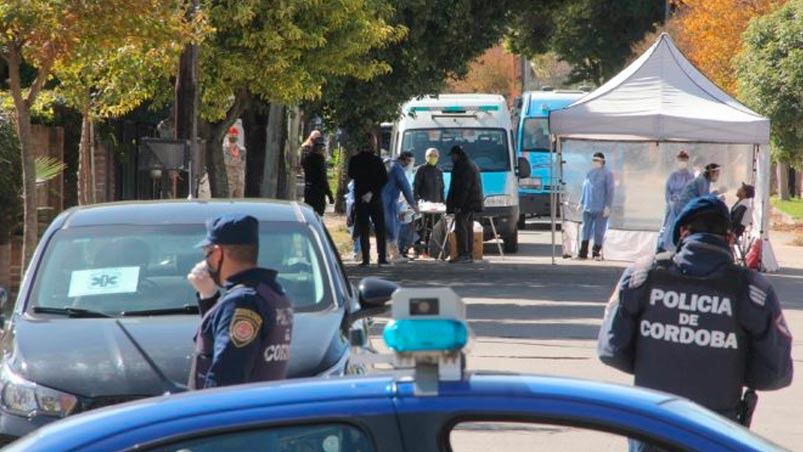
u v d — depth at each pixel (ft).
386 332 38.17
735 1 418.92
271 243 85.30
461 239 237.45
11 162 168.35
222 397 39.22
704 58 427.74
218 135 210.38
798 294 196.24
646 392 40.88
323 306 80.28
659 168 253.03
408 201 235.40
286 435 37.63
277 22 183.83
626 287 62.59
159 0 129.70
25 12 120.37
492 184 272.72
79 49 128.26
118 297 81.35
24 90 184.55
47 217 180.55
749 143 223.10
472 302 176.45
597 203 249.14
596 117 224.94
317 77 195.62
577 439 39.47
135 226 86.99
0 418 71.56
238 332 57.36
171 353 72.43
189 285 82.12
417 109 280.10
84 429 38.52
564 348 136.05
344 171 400.47
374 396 37.86
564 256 259.39
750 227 234.38
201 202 91.50
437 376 37.99
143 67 162.71
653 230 252.62
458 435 38.06
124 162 238.07
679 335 61.52
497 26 248.73
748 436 39.78
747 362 61.52
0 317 80.12
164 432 37.76
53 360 72.43
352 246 263.70
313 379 40.86
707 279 61.16
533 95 357.41
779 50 336.08
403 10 228.43
